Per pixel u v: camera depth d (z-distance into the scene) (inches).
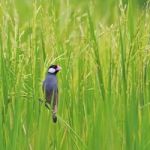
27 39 487.2
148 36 459.5
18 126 435.8
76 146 439.8
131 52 453.4
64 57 467.2
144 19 464.1
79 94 454.9
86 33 476.4
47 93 409.4
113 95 452.4
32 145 443.8
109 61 464.4
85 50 463.8
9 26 489.1
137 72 450.9
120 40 445.1
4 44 460.8
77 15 627.2
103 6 890.7
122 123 444.8
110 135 442.0
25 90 443.5
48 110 442.0
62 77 458.0
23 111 450.6
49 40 465.4
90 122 444.8
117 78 452.1
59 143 444.8
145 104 447.2
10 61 448.8
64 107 454.0
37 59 452.4
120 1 465.7
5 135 435.8
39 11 468.8
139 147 438.0
